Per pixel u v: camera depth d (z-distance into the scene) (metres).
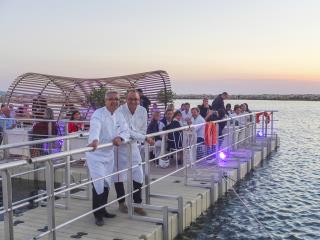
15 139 12.35
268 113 19.47
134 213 7.04
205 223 8.58
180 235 7.45
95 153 6.26
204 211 8.89
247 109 17.62
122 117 6.52
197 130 12.07
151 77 15.96
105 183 6.41
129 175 6.73
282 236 8.16
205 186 9.30
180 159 11.91
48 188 4.95
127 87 16.08
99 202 6.44
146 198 7.48
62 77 15.51
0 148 5.82
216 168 11.37
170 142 11.45
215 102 15.09
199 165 11.84
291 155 18.91
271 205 10.30
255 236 8.03
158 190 8.98
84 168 11.06
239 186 11.90
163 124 11.88
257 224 8.70
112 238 6.00
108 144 5.96
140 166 7.07
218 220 8.85
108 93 6.33
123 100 9.61
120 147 6.86
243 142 16.00
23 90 15.64
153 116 11.68
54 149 11.62
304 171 14.95
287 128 38.06
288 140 26.39
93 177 6.28
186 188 9.19
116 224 6.61
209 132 10.20
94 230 6.32
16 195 10.55
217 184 9.87
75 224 6.57
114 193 8.39
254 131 16.86
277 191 11.76
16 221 6.72
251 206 10.09
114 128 6.35
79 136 7.26
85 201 7.87
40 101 15.22
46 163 4.90
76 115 12.89
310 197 11.19
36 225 6.53
